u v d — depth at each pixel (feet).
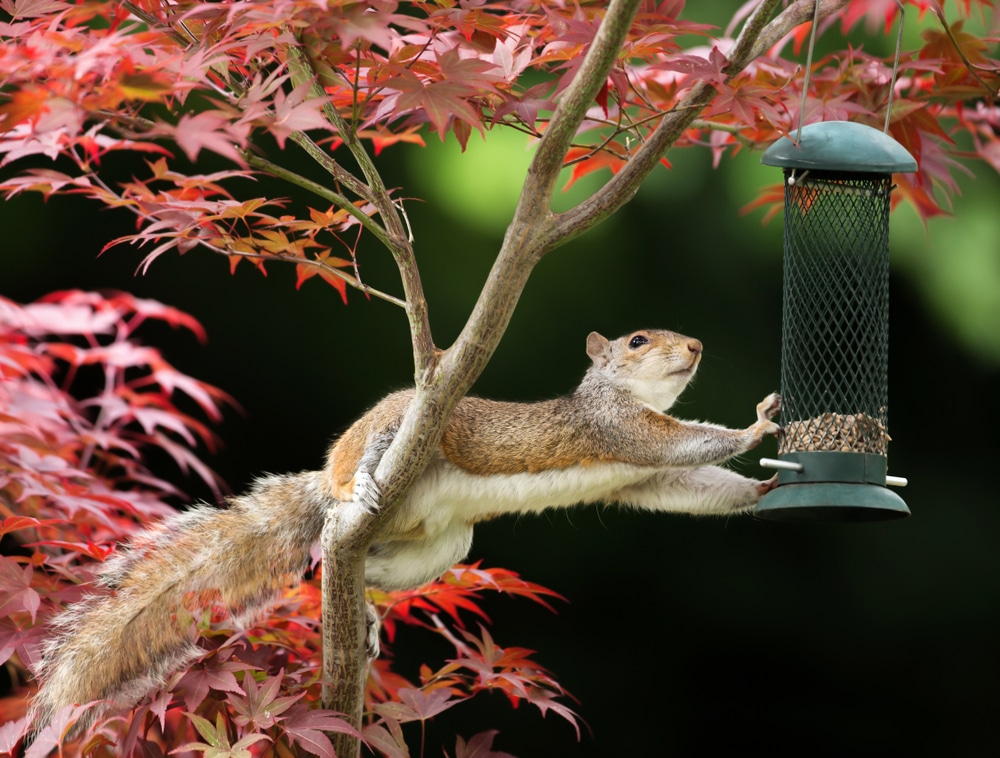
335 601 23.35
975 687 49.62
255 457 49.67
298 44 21.34
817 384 28.30
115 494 29.91
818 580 50.93
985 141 48.75
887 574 51.01
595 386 30.45
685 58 22.68
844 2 25.48
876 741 49.19
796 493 25.55
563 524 51.57
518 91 26.89
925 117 28.96
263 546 27.02
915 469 52.19
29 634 23.50
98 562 26.58
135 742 22.41
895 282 51.16
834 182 28.68
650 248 50.98
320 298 51.08
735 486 29.86
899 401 52.49
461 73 21.04
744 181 50.14
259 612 26.63
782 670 50.11
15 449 27.68
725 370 49.67
